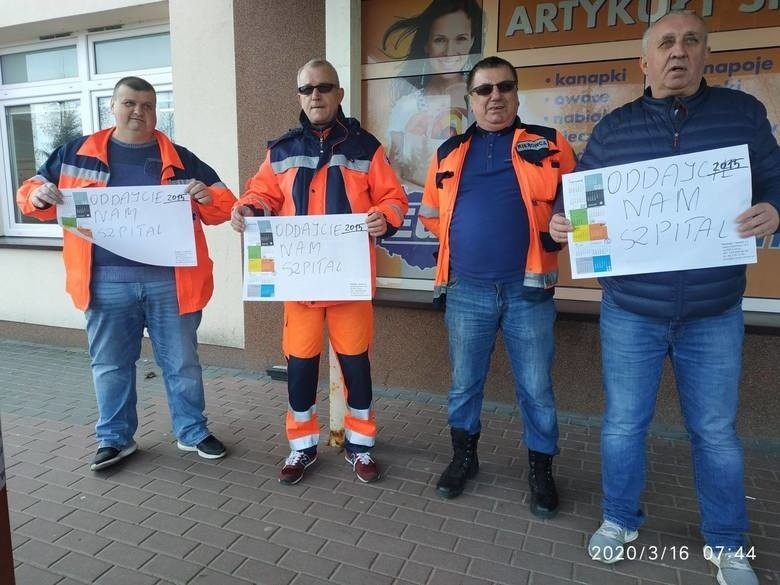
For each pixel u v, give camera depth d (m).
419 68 3.93
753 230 1.92
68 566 2.28
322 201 2.70
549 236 2.46
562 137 2.51
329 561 2.30
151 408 3.92
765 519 2.57
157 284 2.98
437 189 2.69
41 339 5.55
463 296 2.61
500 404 3.92
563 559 2.31
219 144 4.52
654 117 2.07
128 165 2.90
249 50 4.18
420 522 2.57
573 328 3.65
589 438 3.40
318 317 2.82
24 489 2.84
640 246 2.07
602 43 3.48
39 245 5.33
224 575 2.22
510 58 3.69
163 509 2.67
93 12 4.75
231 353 4.75
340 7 3.12
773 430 3.34
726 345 2.09
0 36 5.37
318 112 2.62
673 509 2.66
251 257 2.74
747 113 2.01
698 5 3.26
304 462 2.95
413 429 3.54
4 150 5.80
